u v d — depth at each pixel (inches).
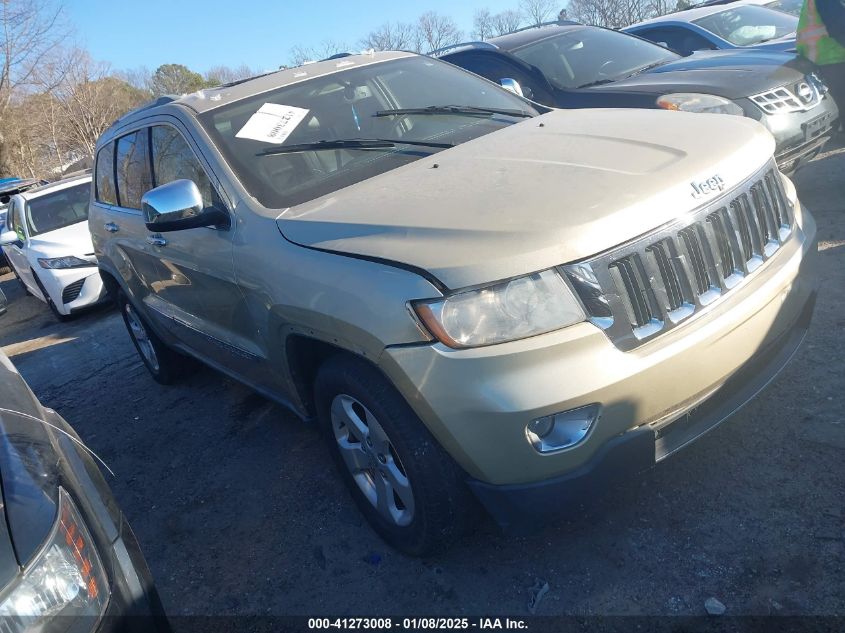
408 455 96.0
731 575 94.3
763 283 102.1
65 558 67.7
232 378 158.9
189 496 147.9
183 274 145.7
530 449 87.0
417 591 105.0
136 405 205.6
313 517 129.0
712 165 101.0
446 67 169.0
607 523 108.7
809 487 105.4
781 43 250.8
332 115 142.2
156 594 81.7
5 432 79.2
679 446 96.4
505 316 85.7
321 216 109.2
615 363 86.9
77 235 333.1
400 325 89.6
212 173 129.6
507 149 120.3
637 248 90.4
